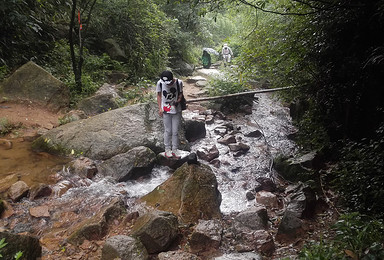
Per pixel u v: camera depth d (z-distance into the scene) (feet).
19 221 12.46
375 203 13.14
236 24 68.18
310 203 14.65
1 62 25.76
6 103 22.50
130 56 39.32
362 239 10.28
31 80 23.79
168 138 17.79
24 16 25.98
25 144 18.80
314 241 11.31
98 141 18.58
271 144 23.38
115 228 12.32
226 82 33.35
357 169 14.57
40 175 15.81
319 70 19.63
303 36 19.53
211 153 19.93
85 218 13.06
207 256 11.32
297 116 27.45
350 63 17.03
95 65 32.65
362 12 15.38
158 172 17.81
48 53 30.55
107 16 39.60
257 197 16.01
